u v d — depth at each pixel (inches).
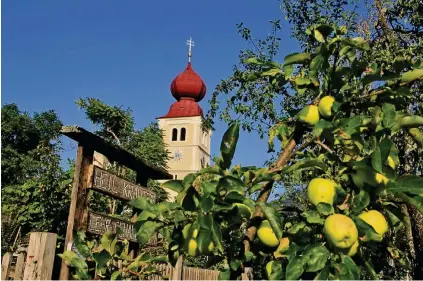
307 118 74.2
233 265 70.0
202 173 67.5
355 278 58.3
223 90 339.0
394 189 63.7
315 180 69.1
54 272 132.9
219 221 67.2
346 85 75.9
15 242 331.9
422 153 170.9
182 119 2208.4
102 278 81.7
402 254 82.6
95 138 176.6
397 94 73.9
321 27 77.0
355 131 68.6
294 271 59.9
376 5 254.5
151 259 84.9
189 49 2432.3
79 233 86.7
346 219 61.6
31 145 1376.7
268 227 70.4
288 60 80.7
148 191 225.3
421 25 244.1
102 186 181.3
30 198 355.3
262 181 69.1
